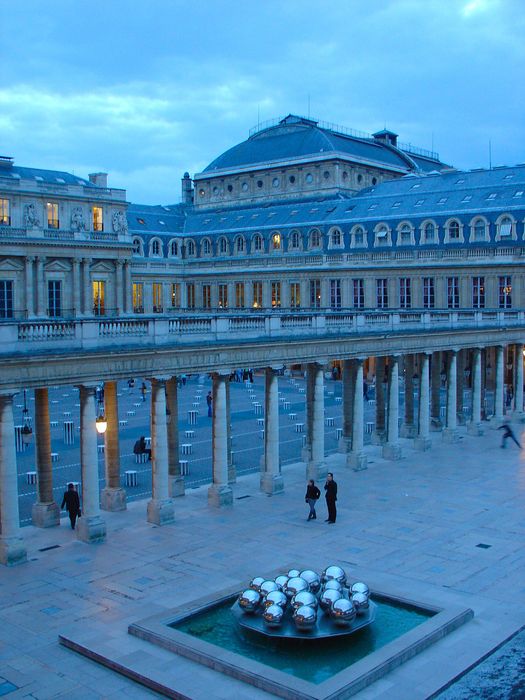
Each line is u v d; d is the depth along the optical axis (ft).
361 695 62.75
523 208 259.19
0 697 63.93
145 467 152.35
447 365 175.63
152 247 361.51
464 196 285.43
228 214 378.73
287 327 132.46
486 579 89.92
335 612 71.31
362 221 302.66
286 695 61.67
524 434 186.39
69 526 111.96
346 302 305.73
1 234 273.13
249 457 163.12
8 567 94.32
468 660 69.10
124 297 312.29
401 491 131.23
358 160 369.91
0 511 95.81
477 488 133.08
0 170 293.64
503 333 192.54
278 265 328.08
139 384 297.53
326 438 183.21
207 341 118.21
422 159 444.55
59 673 68.23
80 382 101.50
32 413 219.41
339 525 111.55
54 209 291.58
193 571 92.84
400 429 192.44
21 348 95.40
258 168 387.14
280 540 104.58
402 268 285.64
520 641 73.92
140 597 84.79
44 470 111.55
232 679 65.16
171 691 63.41
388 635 73.61
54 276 290.15
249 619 74.02
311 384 146.92
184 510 120.16
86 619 78.95
